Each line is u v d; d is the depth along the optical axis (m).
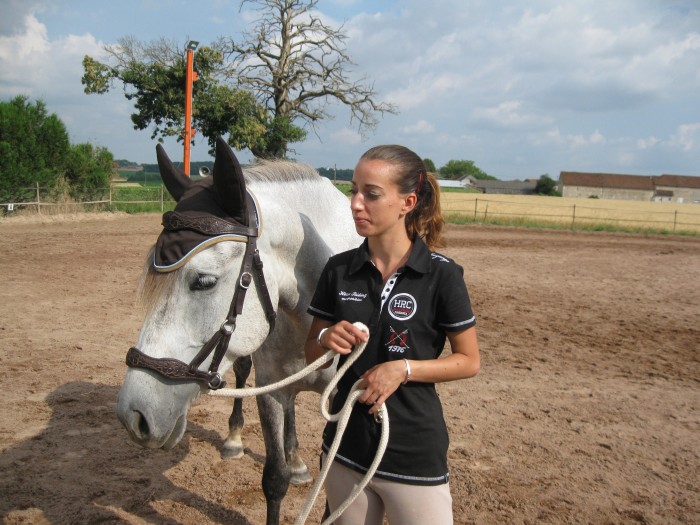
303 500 3.49
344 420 1.77
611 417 4.93
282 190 2.65
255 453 4.11
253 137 27.11
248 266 2.09
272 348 2.73
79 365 5.72
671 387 5.73
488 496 3.56
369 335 1.86
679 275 13.23
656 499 3.60
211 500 3.42
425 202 1.99
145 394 1.94
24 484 3.47
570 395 5.43
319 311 2.02
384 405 1.79
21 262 11.41
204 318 2.02
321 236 2.77
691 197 105.00
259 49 30.83
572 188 105.94
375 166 1.81
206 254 1.98
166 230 2.02
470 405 5.11
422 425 1.85
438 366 1.80
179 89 26.20
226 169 2.01
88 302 8.39
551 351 6.89
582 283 11.77
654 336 7.76
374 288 1.89
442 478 1.87
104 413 4.61
